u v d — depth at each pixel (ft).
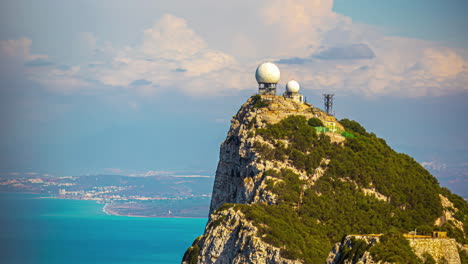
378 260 604.90
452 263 628.28
